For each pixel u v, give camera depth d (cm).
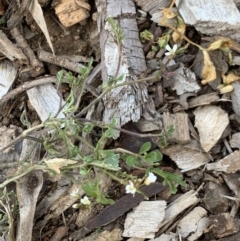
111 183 27
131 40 29
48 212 28
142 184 25
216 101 28
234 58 29
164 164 28
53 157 26
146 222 27
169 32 29
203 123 28
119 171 25
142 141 27
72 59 29
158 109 28
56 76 29
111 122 26
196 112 28
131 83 26
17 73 29
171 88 29
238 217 27
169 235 27
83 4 29
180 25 29
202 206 27
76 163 25
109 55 28
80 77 26
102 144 27
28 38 30
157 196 27
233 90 28
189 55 29
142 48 29
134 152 27
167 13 29
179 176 26
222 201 27
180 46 29
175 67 29
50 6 30
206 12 28
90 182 26
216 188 27
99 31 29
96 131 28
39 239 27
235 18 28
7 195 26
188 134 28
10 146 26
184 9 29
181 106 28
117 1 29
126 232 27
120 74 27
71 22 29
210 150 28
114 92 27
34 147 27
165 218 27
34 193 26
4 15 30
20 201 26
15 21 30
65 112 25
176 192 28
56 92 29
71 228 27
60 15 29
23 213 26
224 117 28
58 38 30
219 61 29
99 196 24
